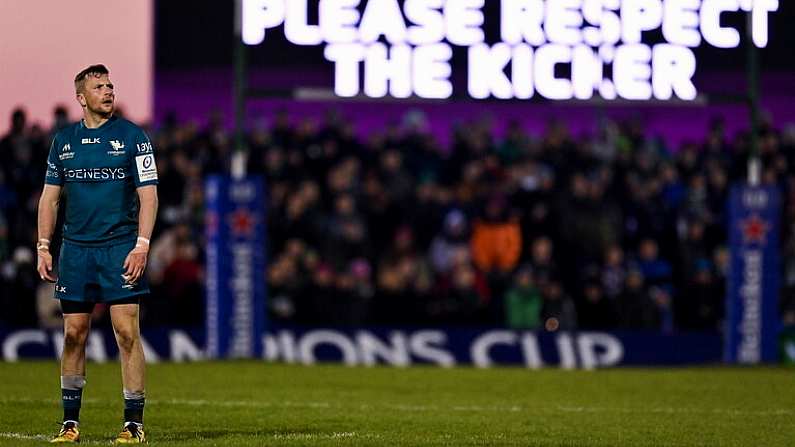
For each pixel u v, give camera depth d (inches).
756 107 2228.1
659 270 2605.8
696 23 2155.5
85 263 1072.8
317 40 2124.8
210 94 3088.1
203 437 1193.4
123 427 1194.6
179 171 2664.9
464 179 2792.8
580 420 1414.9
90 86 1074.1
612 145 3004.4
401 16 2124.8
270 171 2748.5
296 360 2204.7
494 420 1402.6
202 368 2016.5
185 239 2377.0
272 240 2608.3
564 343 2236.7
